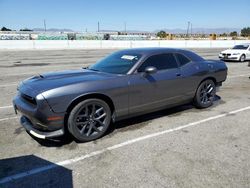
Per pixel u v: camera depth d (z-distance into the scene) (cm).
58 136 405
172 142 418
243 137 439
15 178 321
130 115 471
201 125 496
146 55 491
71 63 1589
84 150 392
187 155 373
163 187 298
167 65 520
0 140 429
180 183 305
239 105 639
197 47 3975
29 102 399
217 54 2389
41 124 383
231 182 307
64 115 388
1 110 599
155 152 383
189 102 587
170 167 340
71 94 388
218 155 373
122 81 442
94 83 413
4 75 1128
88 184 306
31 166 348
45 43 3338
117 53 547
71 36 4472
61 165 349
